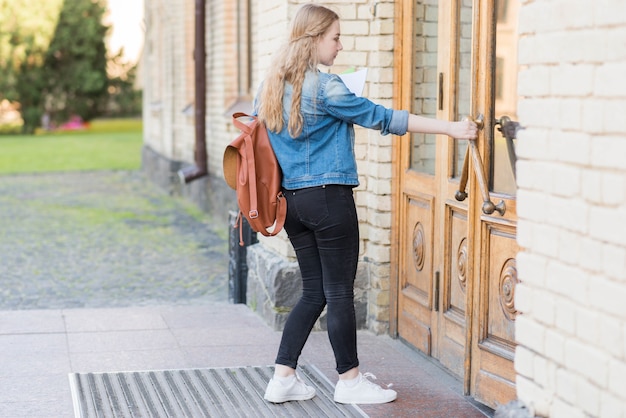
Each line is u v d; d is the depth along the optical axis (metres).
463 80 4.92
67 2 37.06
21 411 4.57
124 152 26.97
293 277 6.25
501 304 4.44
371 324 6.18
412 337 5.70
